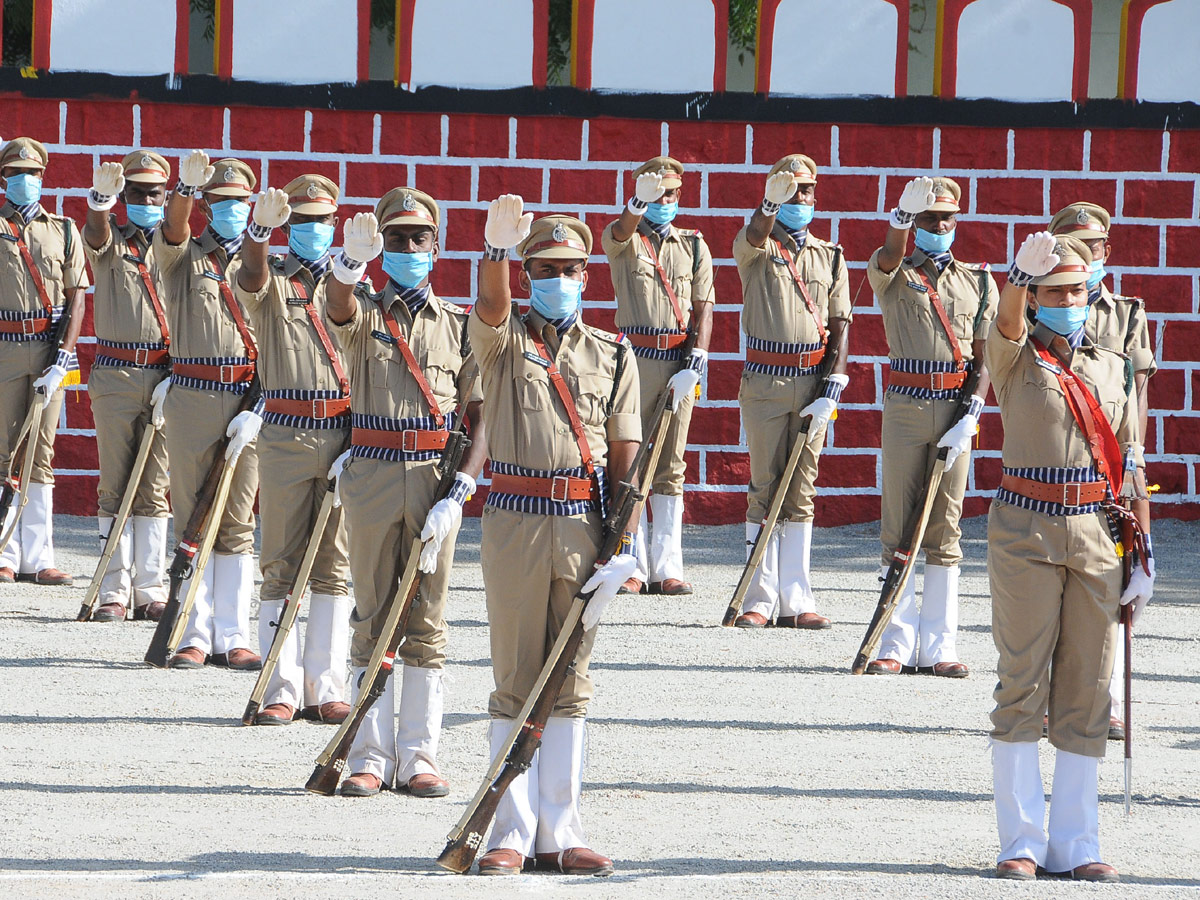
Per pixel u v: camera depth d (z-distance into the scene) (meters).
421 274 24.17
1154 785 25.92
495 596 20.62
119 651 33.69
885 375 52.50
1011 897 19.48
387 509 23.88
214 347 31.30
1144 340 29.95
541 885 19.69
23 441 39.25
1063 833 21.20
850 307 38.78
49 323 39.25
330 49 51.38
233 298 31.39
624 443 21.02
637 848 21.75
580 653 20.62
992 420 52.84
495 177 51.81
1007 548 21.30
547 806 20.77
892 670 33.84
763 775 25.80
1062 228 29.92
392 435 23.95
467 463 23.33
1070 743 21.30
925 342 33.56
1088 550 21.03
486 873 20.22
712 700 30.86
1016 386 21.53
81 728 27.55
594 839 22.14
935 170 52.38
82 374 51.38
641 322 40.91
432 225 24.20
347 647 29.03
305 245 27.80
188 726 27.92
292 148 51.44
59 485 51.53
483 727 28.50
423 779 24.36
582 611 20.17
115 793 23.83
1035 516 21.16
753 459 38.53
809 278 38.19
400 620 23.42
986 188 52.50
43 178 50.97
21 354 39.00
